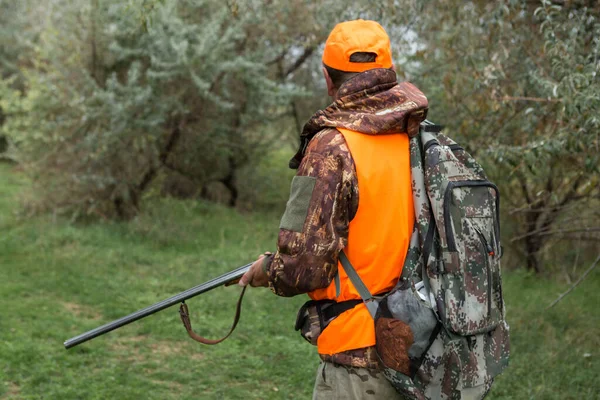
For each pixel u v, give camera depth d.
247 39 9.16
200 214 9.10
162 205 8.74
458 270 1.92
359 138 1.98
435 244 1.96
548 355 4.34
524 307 5.40
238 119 9.40
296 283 1.93
